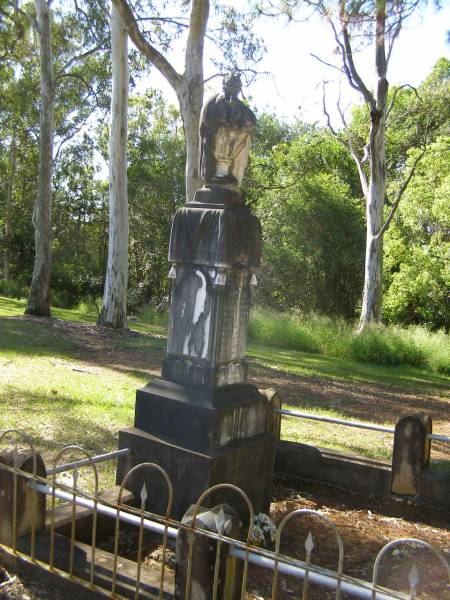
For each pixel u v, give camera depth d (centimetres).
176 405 429
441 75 2567
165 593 296
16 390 804
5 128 2986
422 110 2111
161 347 1419
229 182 446
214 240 425
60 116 2742
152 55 1121
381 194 1950
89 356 1207
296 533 450
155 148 3019
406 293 2522
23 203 3450
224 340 436
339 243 2688
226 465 416
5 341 1255
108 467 535
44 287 1856
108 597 303
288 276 2716
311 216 2667
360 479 539
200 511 293
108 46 1952
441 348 1767
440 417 1001
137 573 294
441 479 510
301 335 1880
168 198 2977
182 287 445
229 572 280
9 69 2377
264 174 2894
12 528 346
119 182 1647
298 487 556
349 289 2758
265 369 1316
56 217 3459
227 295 434
